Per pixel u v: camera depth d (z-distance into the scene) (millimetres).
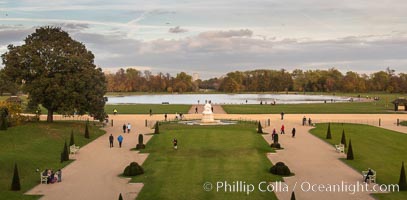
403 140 91938
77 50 113438
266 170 62219
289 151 78188
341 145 77438
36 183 55500
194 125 118375
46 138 85312
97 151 78562
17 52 104250
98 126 114938
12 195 50000
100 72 112125
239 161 68250
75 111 112000
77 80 101125
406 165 66625
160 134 99625
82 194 50750
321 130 109000
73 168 64188
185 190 51875
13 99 155625
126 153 76375
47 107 105875
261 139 91625
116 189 52812
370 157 72875
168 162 67688
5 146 74250
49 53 104000
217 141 87500
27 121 104188
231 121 129875
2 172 59094
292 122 128375
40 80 100562
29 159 67688
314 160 70062
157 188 52812
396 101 177750
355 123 126750
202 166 64625
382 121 133625
